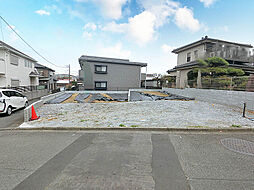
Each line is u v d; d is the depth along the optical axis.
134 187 1.85
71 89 20.16
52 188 1.85
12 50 14.61
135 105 8.60
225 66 10.73
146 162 2.47
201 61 11.14
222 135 3.76
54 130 4.34
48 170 2.26
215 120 5.00
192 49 15.32
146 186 1.87
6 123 5.37
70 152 2.88
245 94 7.31
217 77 10.30
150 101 10.20
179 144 3.22
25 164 2.45
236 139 3.49
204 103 9.34
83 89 19.14
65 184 1.92
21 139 3.64
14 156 2.74
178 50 16.95
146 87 22.56
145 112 6.56
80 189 1.82
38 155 2.77
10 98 7.09
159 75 29.27
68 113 6.59
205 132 4.01
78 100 11.02
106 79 19.88
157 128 4.18
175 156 2.68
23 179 2.05
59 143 3.35
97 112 6.79
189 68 14.42
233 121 4.86
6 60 14.16
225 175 2.10
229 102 8.36
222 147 3.05
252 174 2.13
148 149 2.98
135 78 21.30
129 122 4.85
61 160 2.57
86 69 18.97
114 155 2.73
